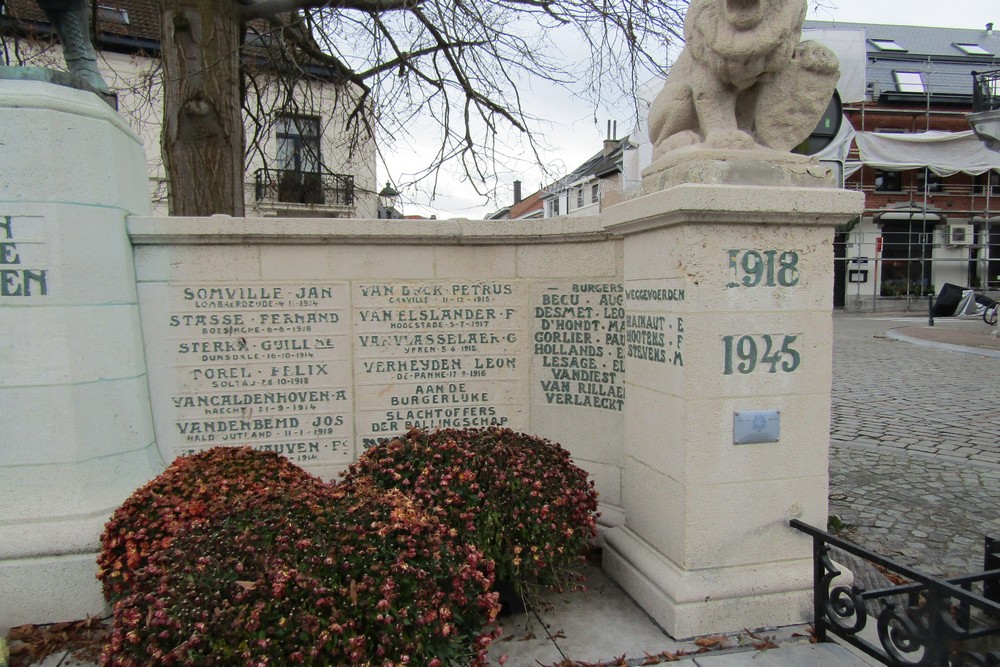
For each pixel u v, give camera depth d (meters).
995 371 12.35
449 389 4.48
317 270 4.30
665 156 3.48
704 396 3.19
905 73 32.19
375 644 2.20
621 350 4.19
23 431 3.54
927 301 31.42
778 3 3.21
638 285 3.63
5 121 3.47
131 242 4.03
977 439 7.53
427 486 3.14
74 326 3.62
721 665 2.96
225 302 4.20
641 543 3.66
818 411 3.35
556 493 3.27
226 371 4.23
